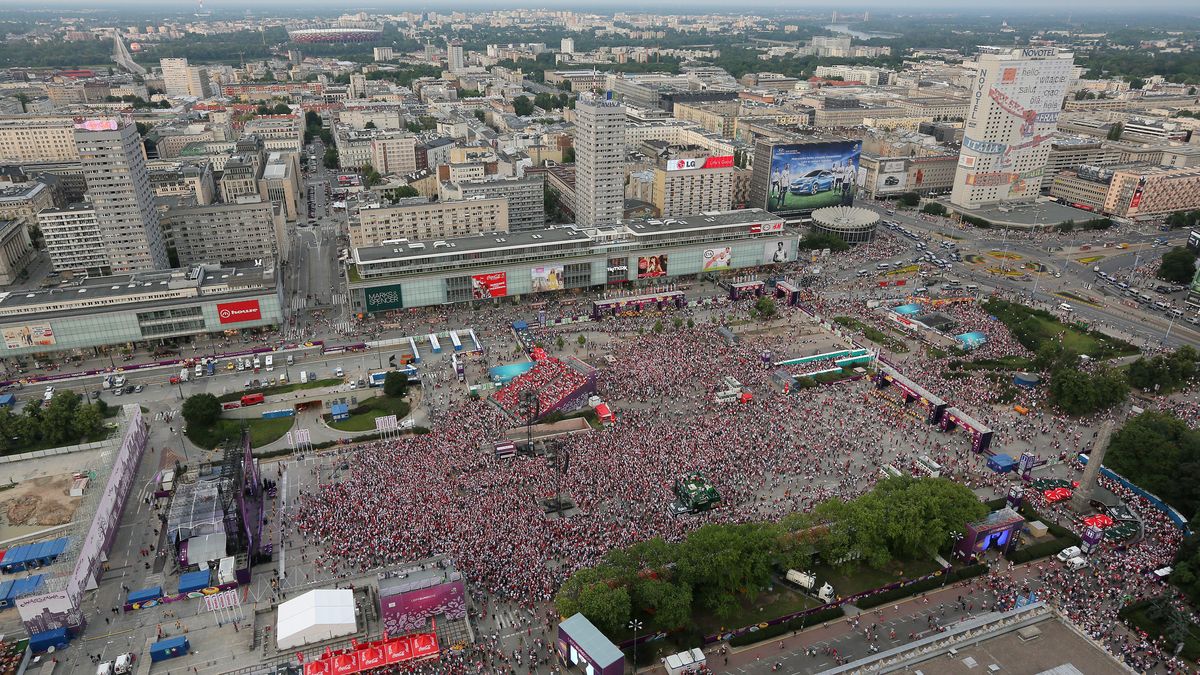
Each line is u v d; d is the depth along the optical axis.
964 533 169.00
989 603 159.62
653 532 175.12
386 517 180.62
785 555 161.38
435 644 146.38
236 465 183.12
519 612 154.50
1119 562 168.75
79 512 173.12
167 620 155.38
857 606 158.25
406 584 149.62
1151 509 188.88
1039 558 172.50
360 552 171.00
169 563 171.62
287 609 150.75
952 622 154.00
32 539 179.88
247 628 152.88
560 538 172.75
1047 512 188.62
